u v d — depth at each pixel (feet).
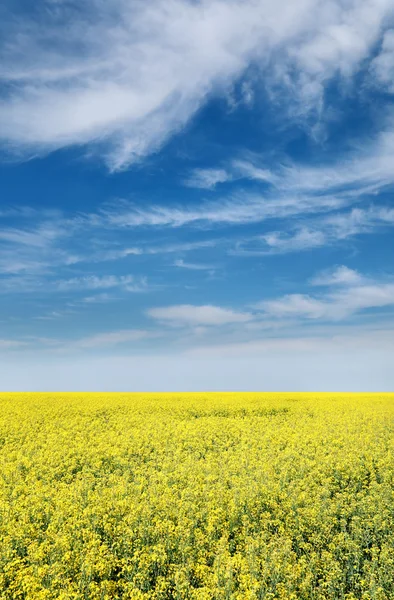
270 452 63.00
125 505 41.14
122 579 30.86
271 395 170.71
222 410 109.70
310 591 30.04
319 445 68.85
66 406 113.80
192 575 31.60
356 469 54.13
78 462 60.54
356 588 31.60
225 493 44.73
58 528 37.47
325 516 40.40
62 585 29.32
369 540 37.42
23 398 141.28
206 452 67.62
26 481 50.72
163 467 56.34
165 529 36.29
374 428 84.07
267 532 38.50
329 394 188.85
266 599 27.96
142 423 89.25
